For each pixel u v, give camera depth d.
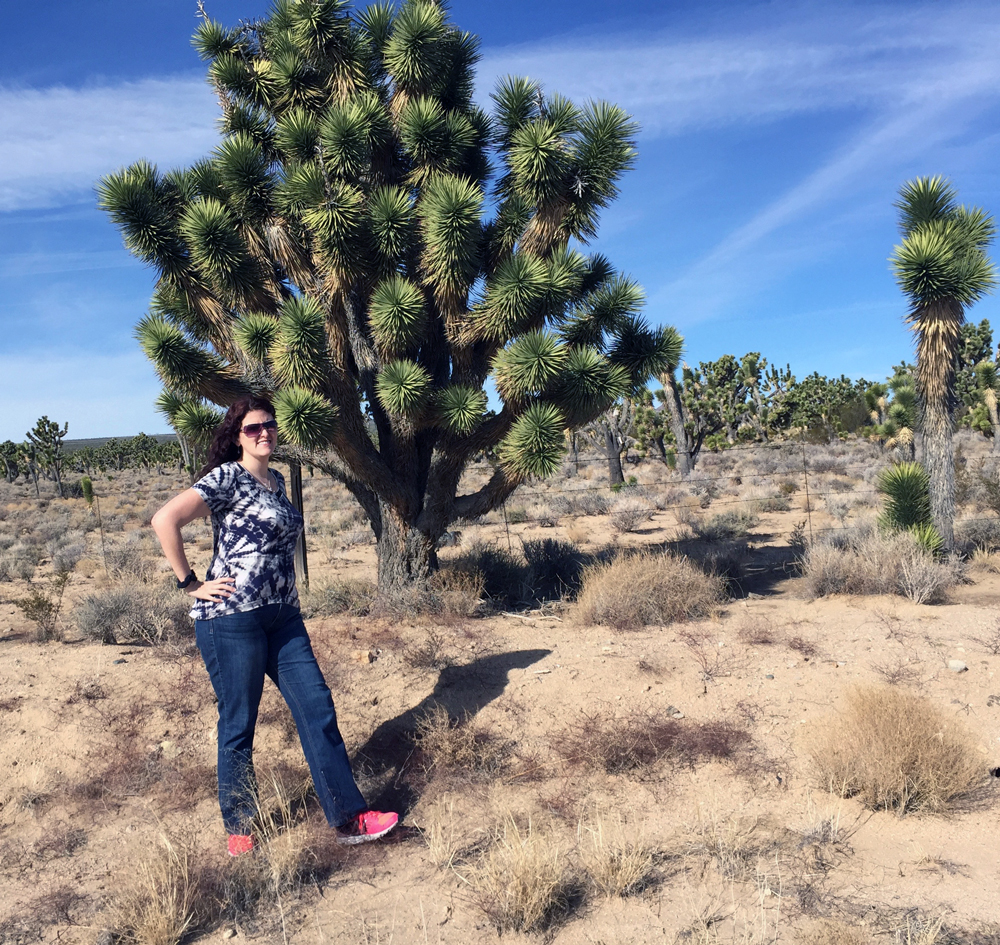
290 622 3.66
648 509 18.14
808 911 2.94
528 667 5.30
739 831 3.58
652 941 2.81
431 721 4.59
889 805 3.72
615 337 7.64
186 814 3.97
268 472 3.71
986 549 9.54
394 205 6.59
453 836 3.67
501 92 7.51
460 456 7.29
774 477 25.33
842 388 46.56
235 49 7.90
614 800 3.94
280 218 7.12
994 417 27.95
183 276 7.05
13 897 3.36
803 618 6.57
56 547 18.55
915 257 7.95
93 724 4.71
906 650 5.40
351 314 7.56
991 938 2.73
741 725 4.53
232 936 3.00
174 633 6.53
